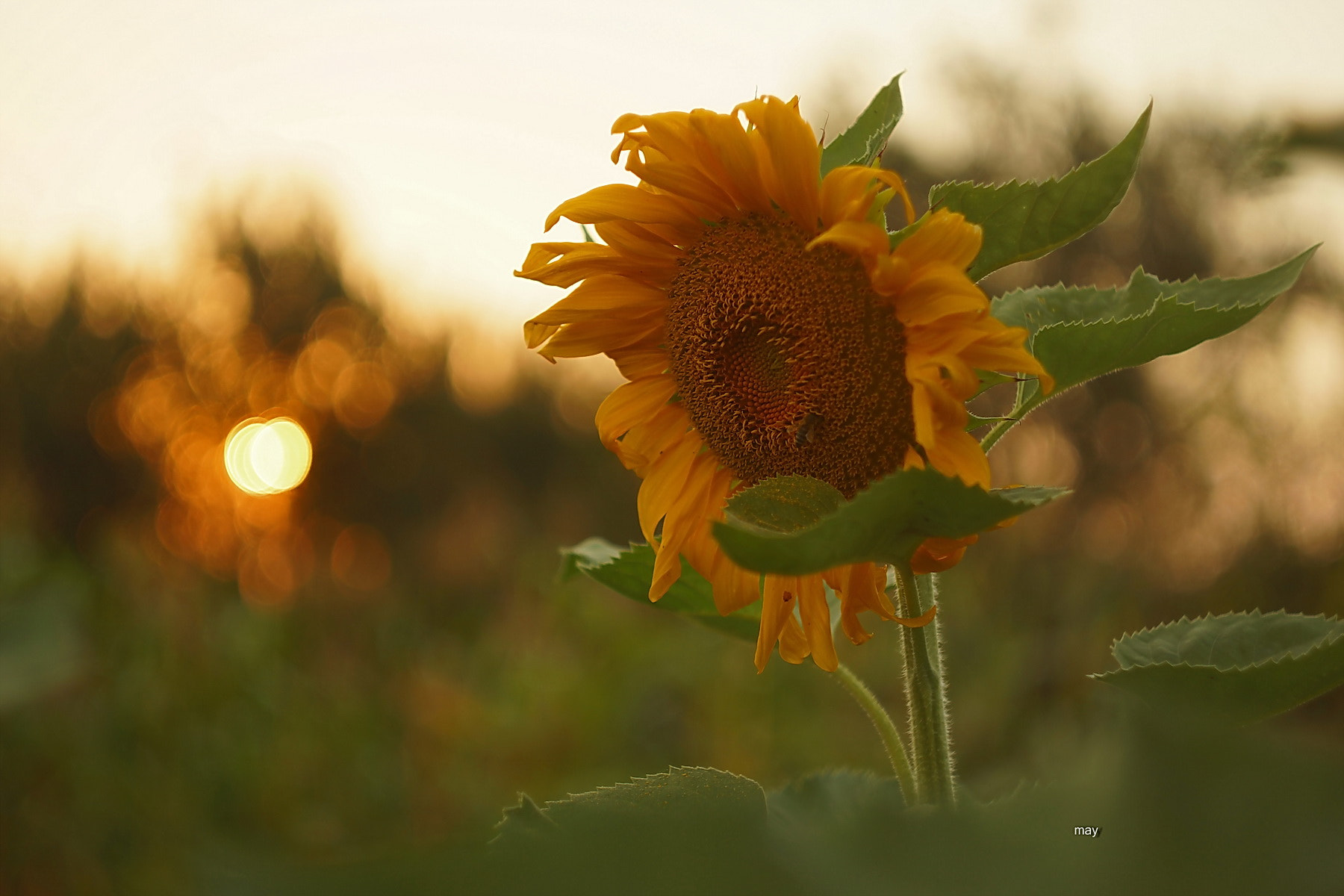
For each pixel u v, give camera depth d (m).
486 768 5.83
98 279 14.86
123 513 13.24
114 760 5.31
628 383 1.73
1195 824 0.21
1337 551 7.62
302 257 15.62
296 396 15.16
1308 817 0.21
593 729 5.99
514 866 0.22
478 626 8.12
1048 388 1.28
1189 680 1.22
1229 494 8.46
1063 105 10.27
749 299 1.53
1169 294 1.72
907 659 1.42
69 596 5.58
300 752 5.64
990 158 10.30
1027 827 0.23
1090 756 0.23
